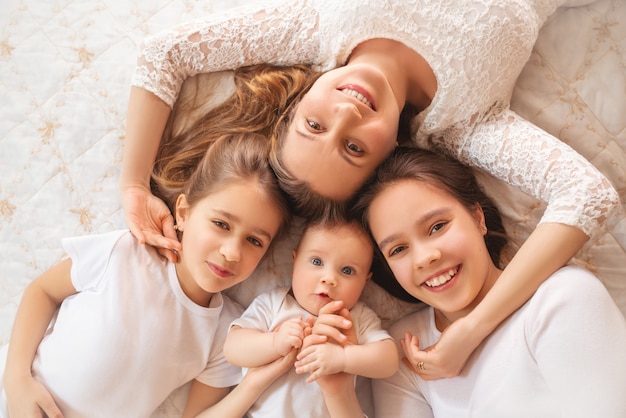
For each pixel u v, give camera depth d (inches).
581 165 40.8
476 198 44.3
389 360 41.3
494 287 40.2
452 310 41.4
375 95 40.6
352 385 42.3
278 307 43.8
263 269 48.3
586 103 47.3
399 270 41.9
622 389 35.1
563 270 39.6
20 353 43.7
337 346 40.6
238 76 47.8
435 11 41.4
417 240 40.9
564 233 39.4
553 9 46.3
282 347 40.6
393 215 41.1
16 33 49.9
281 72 47.1
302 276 42.6
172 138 48.0
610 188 40.1
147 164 46.1
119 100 49.0
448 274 40.6
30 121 49.1
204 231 41.4
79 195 48.6
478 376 41.0
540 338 38.0
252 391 41.9
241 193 41.5
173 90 46.2
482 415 40.0
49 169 48.8
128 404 43.8
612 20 48.0
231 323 44.4
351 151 40.5
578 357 36.2
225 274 41.8
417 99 45.8
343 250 41.9
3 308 48.6
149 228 45.4
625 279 46.9
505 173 44.1
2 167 49.0
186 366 44.9
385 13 41.7
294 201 42.9
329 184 41.1
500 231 47.3
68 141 48.8
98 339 42.5
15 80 49.5
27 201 48.8
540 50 48.1
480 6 41.1
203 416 44.1
